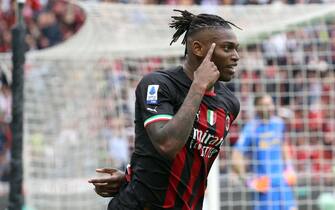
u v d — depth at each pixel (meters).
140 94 11.27
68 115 27.41
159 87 11.12
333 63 28.16
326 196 23.88
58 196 26.67
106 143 28.16
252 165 24.28
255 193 23.81
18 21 18.95
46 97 27.08
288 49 29.48
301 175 24.20
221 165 25.44
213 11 24.39
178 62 26.28
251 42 24.06
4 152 34.06
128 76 27.91
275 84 26.06
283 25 23.11
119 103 27.86
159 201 11.36
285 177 23.83
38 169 27.09
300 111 26.11
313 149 25.64
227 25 11.25
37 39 38.69
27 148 26.31
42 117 27.12
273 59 27.31
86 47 25.58
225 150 25.30
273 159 23.84
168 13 24.83
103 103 27.94
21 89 18.88
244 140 23.95
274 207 23.78
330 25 26.58
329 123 26.41
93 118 27.70
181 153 11.18
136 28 24.77
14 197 18.62
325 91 26.84
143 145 11.38
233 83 25.45
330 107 26.53
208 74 10.73
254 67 25.83
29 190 25.92
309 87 26.81
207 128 11.29
